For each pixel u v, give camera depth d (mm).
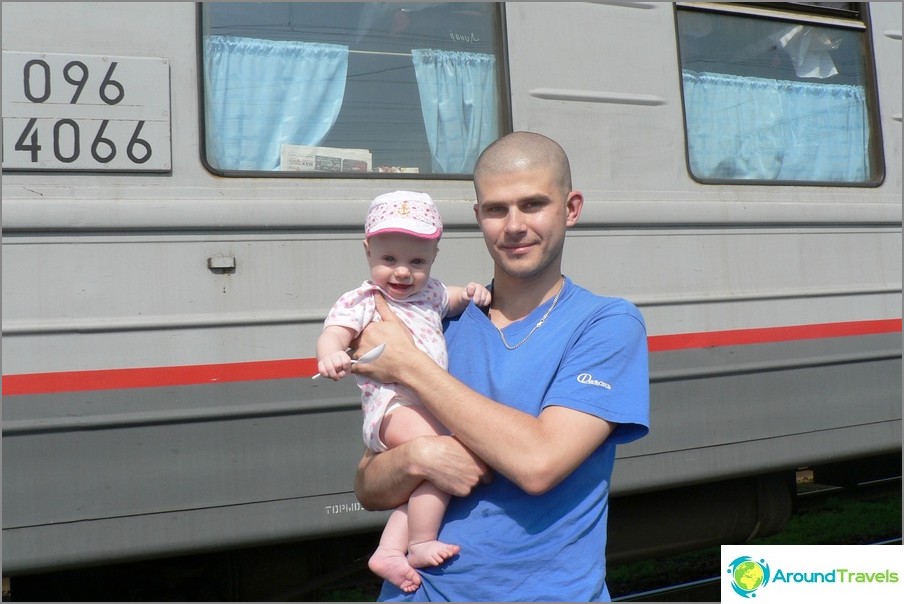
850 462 4945
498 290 2109
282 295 3203
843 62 4445
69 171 2984
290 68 3350
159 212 3053
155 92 3102
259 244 3184
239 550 3541
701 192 3953
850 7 4465
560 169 1983
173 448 3049
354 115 3441
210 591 3646
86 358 2953
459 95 3607
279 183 3246
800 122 4309
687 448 3793
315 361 3238
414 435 2084
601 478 1918
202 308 3096
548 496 1875
